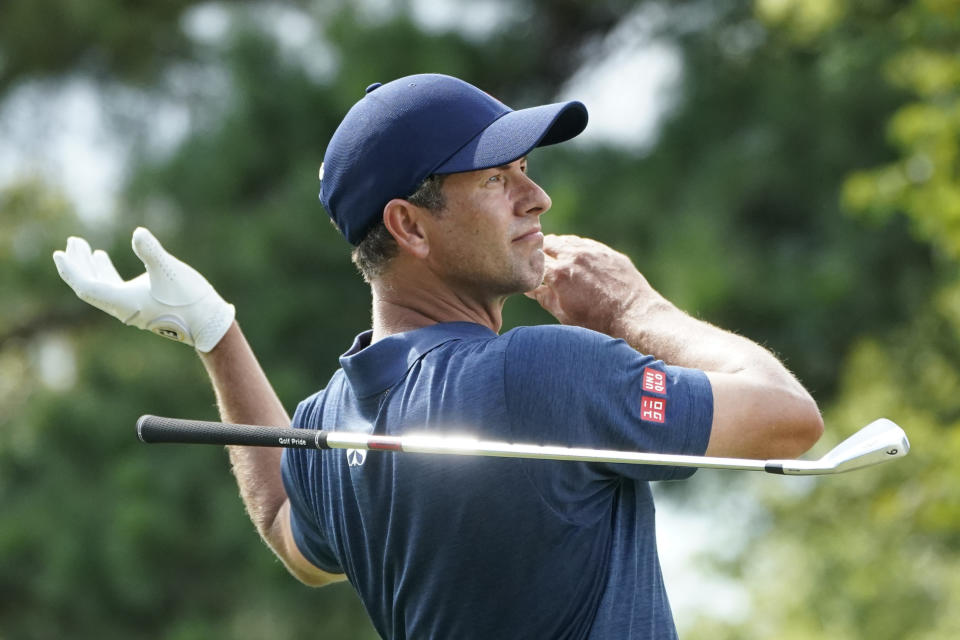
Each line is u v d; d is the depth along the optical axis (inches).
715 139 1628.9
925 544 1553.9
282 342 1592.0
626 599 383.2
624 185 1587.1
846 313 1546.5
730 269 1475.1
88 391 1675.7
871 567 1530.5
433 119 395.9
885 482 1507.1
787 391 385.7
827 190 1573.6
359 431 398.9
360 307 1605.6
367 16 1583.4
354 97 1549.0
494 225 397.4
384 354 393.4
